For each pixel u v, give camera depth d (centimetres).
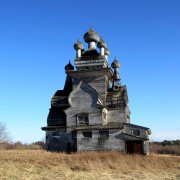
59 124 5362
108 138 4988
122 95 5478
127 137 4919
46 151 4991
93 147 4997
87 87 5281
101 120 5112
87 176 2417
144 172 2805
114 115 5372
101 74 5481
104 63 5656
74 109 5281
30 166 2845
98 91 5456
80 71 5519
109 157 3562
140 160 3509
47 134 5341
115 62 6338
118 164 3095
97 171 2728
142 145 4878
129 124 5134
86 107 5225
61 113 5475
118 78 6253
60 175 2438
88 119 5178
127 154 4412
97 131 5034
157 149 8262
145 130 4972
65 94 5769
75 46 5822
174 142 11388
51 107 5631
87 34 5956
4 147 6366
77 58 5741
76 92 5325
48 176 2381
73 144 5184
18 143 7131
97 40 5988
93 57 5691
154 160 3634
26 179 2195
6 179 2156
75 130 5134
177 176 2627
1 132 9594
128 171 2808
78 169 2841
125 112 5347
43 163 3070
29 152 4422
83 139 5059
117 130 4984
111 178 2372
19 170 2594
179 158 4291
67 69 6062
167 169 3109
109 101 5466
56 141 5275
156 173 2789
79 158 3541
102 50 5753
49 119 5444
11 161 3089
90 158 3503
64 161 3294
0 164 2794
